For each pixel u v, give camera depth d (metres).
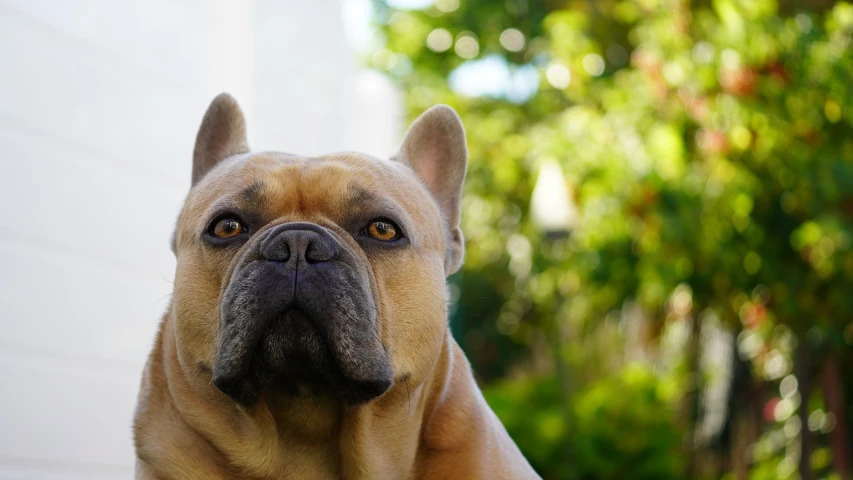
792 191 1.94
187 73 1.36
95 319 1.19
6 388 1.07
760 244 1.97
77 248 1.17
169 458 0.83
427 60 3.08
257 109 1.45
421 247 0.83
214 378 0.76
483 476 0.86
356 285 0.77
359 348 0.76
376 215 0.81
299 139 1.56
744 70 1.90
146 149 1.28
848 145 1.99
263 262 0.76
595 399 2.05
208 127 0.94
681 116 1.98
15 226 1.09
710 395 2.36
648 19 2.14
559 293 2.29
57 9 1.16
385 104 1.75
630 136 2.02
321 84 1.64
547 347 2.64
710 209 1.92
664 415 2.04
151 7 1.29
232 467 0.83
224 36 1.42
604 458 1.99
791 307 1.99
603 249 2.04
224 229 0.81
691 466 2.29
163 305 1.30
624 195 1.96
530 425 2.07
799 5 2.24
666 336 2.44
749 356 2.27
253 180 0.81
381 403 0.81
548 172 1.93
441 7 3.04
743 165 1.96
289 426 0.81
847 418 2.22
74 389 1.15
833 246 1.90
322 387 0.79
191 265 0.81
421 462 0.86
